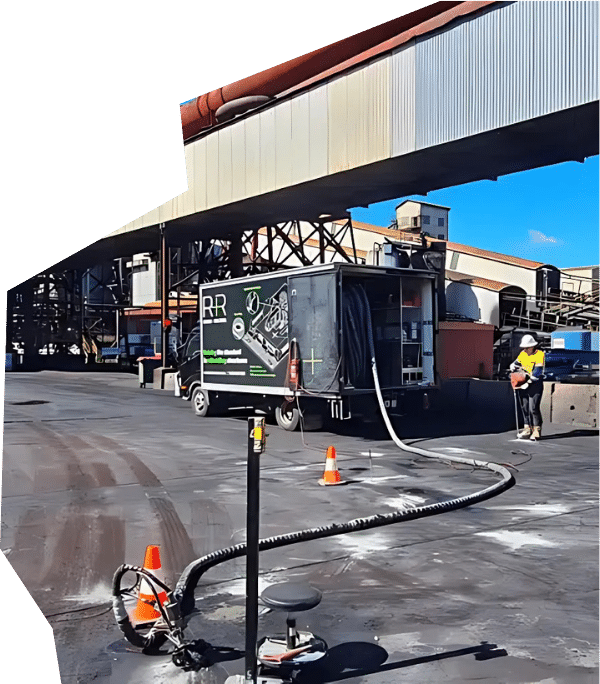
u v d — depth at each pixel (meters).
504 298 11.43
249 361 11.87
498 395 13.80
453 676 3.08
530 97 6.72
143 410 15.04
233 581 4.34
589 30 6.31
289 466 8.19
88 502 6.59
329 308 10.05
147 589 3.69
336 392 9.95
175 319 26.19
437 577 4.30
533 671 3.10
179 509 6.24
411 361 11.35
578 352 11.93
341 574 4.39
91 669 3.24
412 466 8.16
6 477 7.85
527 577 4.26
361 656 3.28
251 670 2.99
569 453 8.82
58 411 15.02
